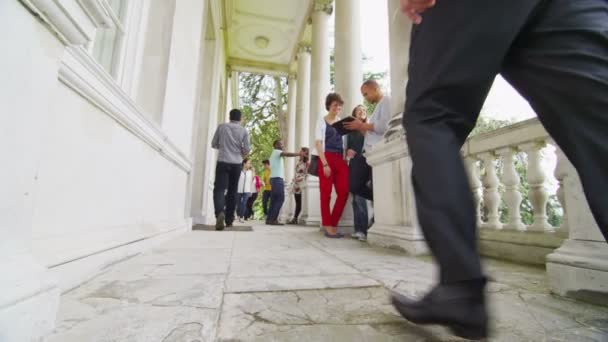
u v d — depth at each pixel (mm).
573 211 1297
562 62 677
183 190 3848
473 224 736
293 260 1975
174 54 2857
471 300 695
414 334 846
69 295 1131
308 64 8789
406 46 2840
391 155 2785
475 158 2846
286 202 9797
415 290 1274
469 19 762
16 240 748
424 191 766
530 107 792
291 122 10398
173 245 2604
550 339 830
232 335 815
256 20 8578
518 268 1953
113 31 2137
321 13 6977
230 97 11242
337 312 1009
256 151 15609
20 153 743
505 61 803
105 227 1610
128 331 820
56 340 754
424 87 827
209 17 5824
